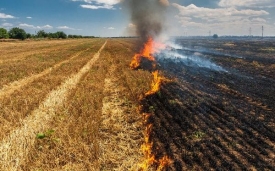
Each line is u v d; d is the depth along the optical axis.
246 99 15.73
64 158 8.25
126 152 8.95
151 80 19.78
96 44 77.44
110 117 12.16
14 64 27.91
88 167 7.81
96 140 9.32
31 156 8.35
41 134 9.77
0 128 10.17
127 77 20.80
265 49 64.19
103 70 25.17
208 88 18.52
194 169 8.00
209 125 11.40
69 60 33.53
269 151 9.12
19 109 12.62
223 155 8.81
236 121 11.92
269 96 16.50
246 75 24.62
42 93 15.58
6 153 8.31
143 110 13.29
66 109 12.81
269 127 11.25
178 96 16.02
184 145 9.51
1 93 16.05
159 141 9.84
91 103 13.75
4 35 106.12
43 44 75.06
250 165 8.22
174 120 11.98
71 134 9.81
